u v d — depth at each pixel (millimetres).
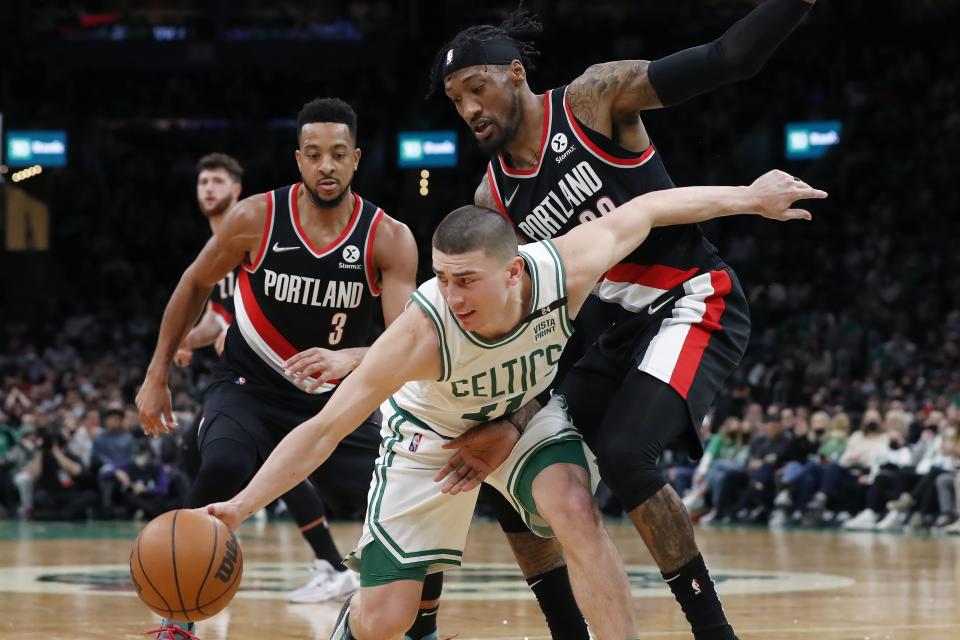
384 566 4082
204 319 7727
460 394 3896
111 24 28516
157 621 6070
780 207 4012
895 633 5625
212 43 28594
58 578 8531
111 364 21359
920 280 23312
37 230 27562
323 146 5281
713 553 11172
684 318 4328
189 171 28641
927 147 26328
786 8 3957
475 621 6074
